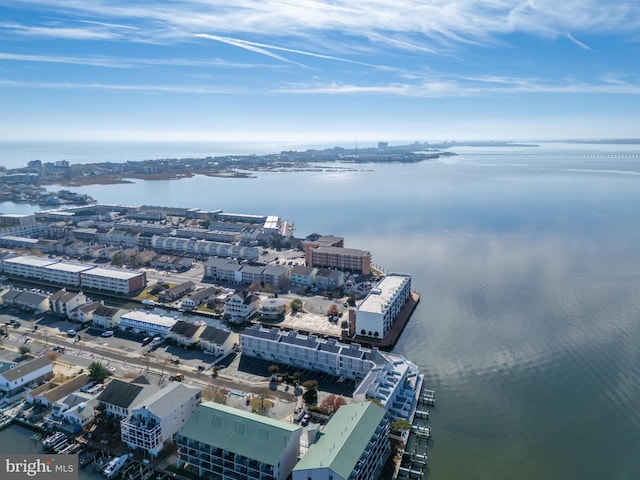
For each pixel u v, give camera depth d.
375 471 106.75
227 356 165.75
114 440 118.00
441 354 166.38
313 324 194.25
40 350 167.88
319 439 106.06
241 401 136.00
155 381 146.00
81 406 124.38
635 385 143.88
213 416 111.06
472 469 110.81
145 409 116.00
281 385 146.00
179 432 109.75
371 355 149.38
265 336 163.75
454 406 135.38
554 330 182.50
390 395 131.38
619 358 159.50
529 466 111.62
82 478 107.31
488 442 120.12
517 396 139.88
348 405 119.19
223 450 103.69
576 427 125.62
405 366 147.88
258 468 100.88
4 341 175.50
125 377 145.62
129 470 108.50
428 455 115.44
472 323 192.00
